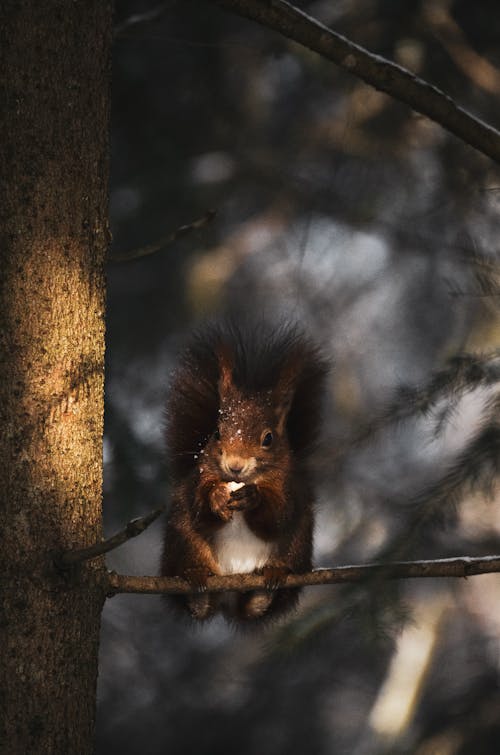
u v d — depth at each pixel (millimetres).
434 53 14977
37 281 4973
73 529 4988
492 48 15773
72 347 5027
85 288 5082
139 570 14609
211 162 16062
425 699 15180
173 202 15719
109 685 17047
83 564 5027
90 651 5059
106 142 5215
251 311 15984
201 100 16266
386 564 5293
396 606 5230
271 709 16562
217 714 16625
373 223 14422
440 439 5848
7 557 4867
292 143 16609
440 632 14516
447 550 10859
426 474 12172
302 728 16375
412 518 5387
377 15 15273
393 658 14461
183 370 6691
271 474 6230
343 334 16047
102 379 5180
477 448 5484
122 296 15828
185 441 6496
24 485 4906
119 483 11297
